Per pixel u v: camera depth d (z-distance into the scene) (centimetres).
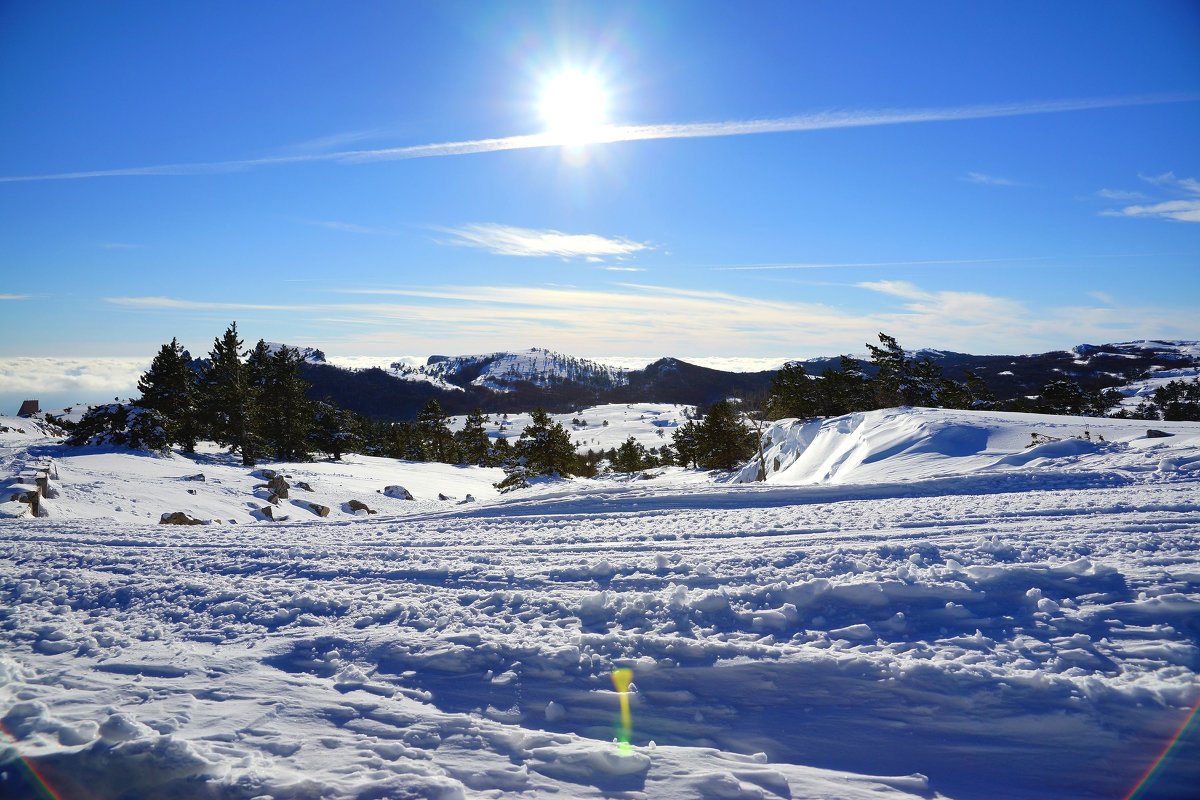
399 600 611
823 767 364
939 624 503
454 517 1341
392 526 1191
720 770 351
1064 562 624
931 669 427
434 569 719
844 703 413
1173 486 1153
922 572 596
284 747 364
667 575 648
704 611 541
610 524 1089
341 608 595
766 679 438
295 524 1302
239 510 2378
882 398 5153
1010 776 354
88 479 2266
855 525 916
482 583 667
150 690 436
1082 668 427
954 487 1347
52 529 1098
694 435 6956
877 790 340
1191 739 362
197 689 439
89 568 763
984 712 394
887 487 1371
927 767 362
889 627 500
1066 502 991
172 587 668
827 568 638
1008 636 475
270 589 658
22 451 2931
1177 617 482
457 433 9175
